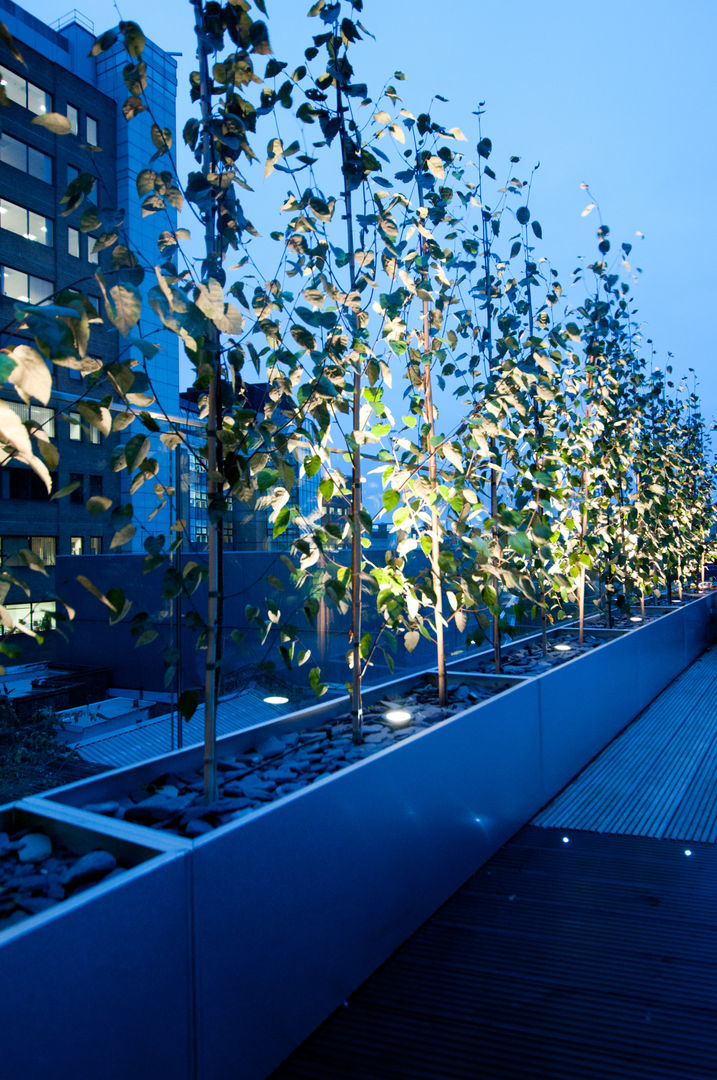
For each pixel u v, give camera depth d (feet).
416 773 7.00
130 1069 3.83
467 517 8.81
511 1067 4.81
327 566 9.05
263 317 6.07
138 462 5.34
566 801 10.48
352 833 5.94
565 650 15.25
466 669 12.62
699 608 25.08
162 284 3.85
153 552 5.88
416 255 8.82
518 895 7.50
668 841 8.87
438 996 5.68
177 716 11.27
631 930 6.67
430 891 7.11
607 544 16.39
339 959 5.64
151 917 4.05
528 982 5.85
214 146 5.91
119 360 4.93
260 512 15.75
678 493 23.70
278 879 5.06
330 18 6.91
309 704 12.34
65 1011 3.51
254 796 6.30
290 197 6.86
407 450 8.98
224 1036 4.48
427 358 9.12
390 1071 4.79
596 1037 5.12
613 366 17.40
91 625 15.61
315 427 6.75
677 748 13.08
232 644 6.35
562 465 13.21
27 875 4.67
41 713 12.41
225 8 5.57
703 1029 5.18
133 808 5.85
